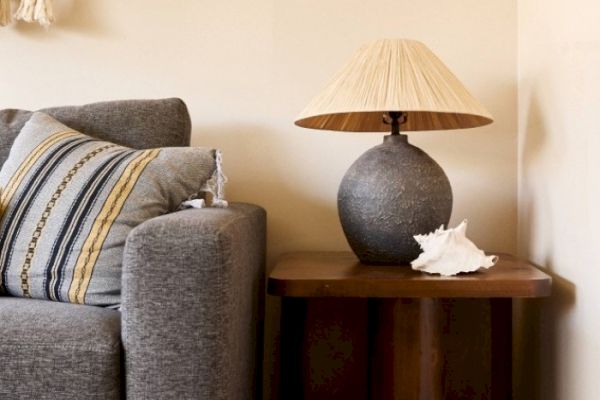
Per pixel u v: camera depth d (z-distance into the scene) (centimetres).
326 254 152
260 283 141
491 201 162
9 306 100
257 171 165
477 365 161
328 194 164
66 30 168
